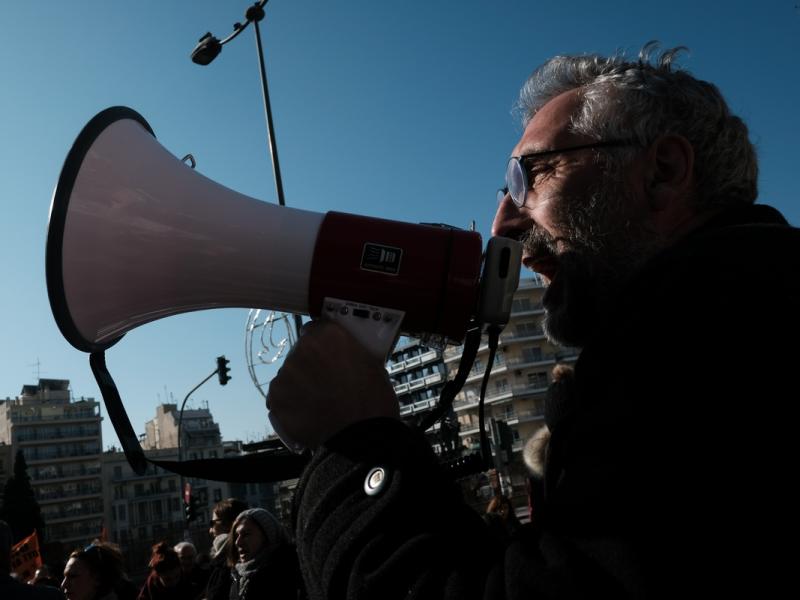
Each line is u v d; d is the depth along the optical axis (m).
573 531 0.59
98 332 1.17
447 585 0.66
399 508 0.72
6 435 75.31
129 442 1.18
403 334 1.15
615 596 0.54
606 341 0.70
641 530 0.56
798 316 0.59
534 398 59.69
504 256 1.04
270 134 7.16
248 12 7.35
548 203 0.97
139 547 65.31
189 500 21.78
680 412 0.58
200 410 85.44
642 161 0.92
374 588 0.67
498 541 0.78
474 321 1.12
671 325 0.63
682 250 0.71
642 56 1.02
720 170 0.91
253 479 1.15
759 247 0.66
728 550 0.53
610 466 0.59
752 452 0.55
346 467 0.78
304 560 0.78
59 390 79.31
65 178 1.10
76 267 1.10
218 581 4.11
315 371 0.87
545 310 1.00
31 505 63.97
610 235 0.92
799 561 0.52
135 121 1.28
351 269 1.12
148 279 1.15
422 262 1.11
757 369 0.57
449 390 1.14
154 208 1.15
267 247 1.14
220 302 1.19
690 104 0.92
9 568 3.21
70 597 4.21
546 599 0.57
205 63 7.63
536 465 1.84
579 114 0.97
